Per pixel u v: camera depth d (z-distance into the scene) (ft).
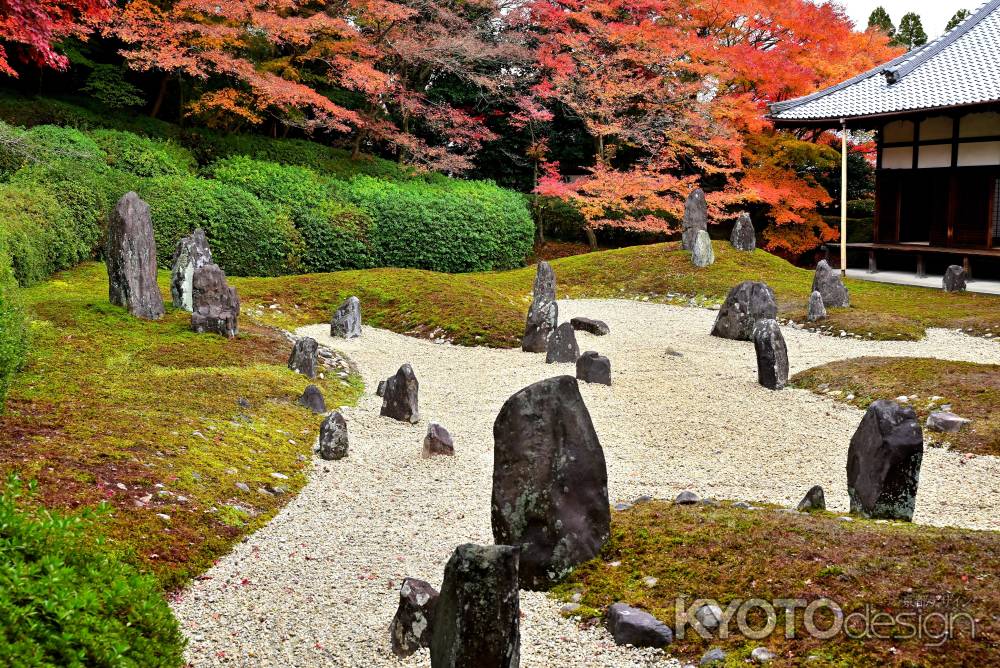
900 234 84.43
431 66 94.73
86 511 13.19
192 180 69.10
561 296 72.59
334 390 39.93
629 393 39.73
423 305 58.44
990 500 26.63
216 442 28.68
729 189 92.07
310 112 97.81
